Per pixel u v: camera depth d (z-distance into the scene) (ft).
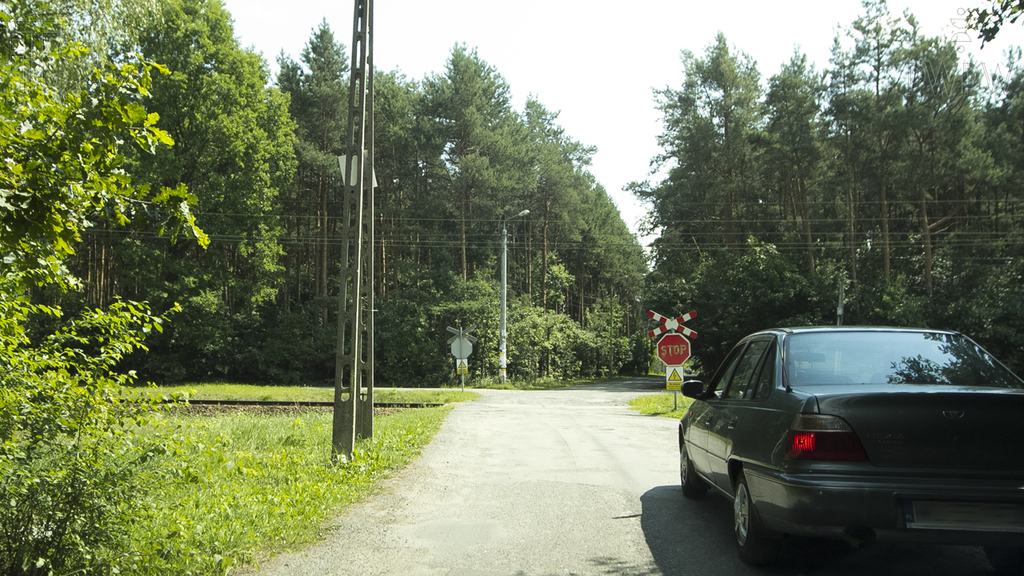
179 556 15.89
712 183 169.58
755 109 173.06
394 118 174.09
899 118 132.57
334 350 159.22
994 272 140.56
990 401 13.93
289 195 170.81
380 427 44.45
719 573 16.17
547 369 200.64
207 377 151.94
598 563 16.93
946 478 13.65
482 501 23.89
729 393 20.75
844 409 14.23
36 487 13.96
